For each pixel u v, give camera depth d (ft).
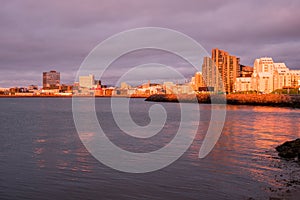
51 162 75.05
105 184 56.70
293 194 48.67
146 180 58.85
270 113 249.75
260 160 72.84
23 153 87.04
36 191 53.36
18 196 51.26
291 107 344.49
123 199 49.34
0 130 151.33
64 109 385.09
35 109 387.55
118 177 61.11
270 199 46.68
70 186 55.83
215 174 61.52
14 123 193.16
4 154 85.61
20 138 120.47
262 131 131.54
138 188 54.24
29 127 166.20
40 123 191.31
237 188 52.47
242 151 84.64
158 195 50.67
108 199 49.49
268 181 55.88
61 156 82.33
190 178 59.36
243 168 65.62
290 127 146.82
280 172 61.77
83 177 61.52
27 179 60.23
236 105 406.62
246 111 278.05
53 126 170.50
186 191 52.01
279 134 121.29
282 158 74.84
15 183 57.72
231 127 149.48
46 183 57.52
